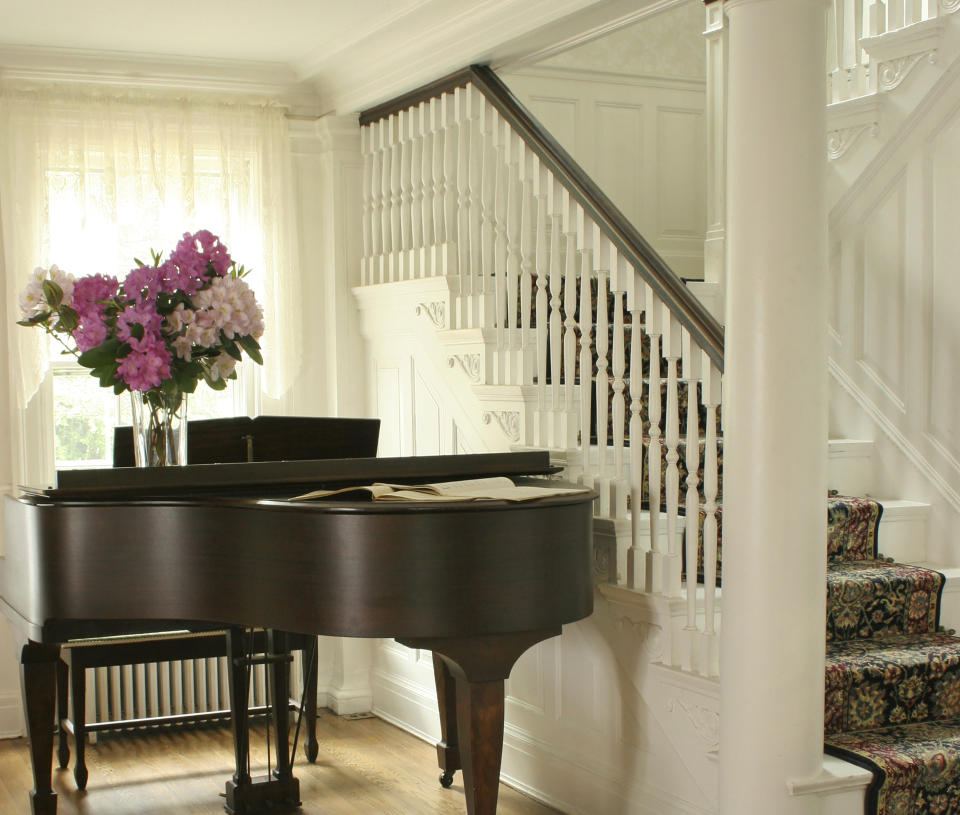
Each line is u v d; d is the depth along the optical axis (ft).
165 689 16.85
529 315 13.66
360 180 17.98
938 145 13.14
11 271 16.07
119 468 10.83
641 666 11.89
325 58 16.55
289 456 12.37
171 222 17.02
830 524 12.72
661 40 19.83
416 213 16.17
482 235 14.47
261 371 17.72
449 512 9.35
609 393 14.34
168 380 11.44
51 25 15.06
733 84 9.30
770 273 9.09
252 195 17.46
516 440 13.74
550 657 13.55
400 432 16.92
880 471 13.89
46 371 16.16
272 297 17.46
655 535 11.69
